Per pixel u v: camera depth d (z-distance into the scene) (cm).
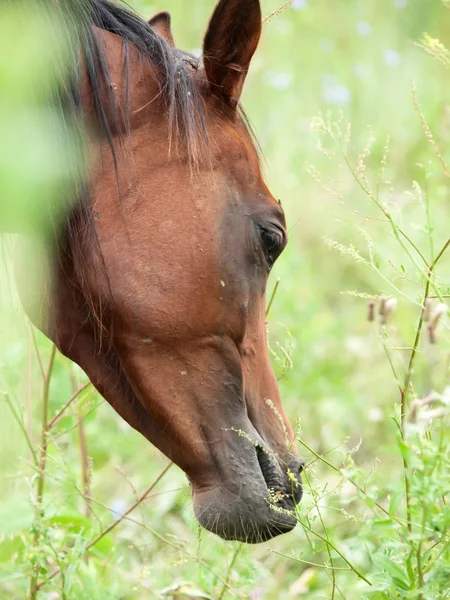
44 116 555
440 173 1238
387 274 1112
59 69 573
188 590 662
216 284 606
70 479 684
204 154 613
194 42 1568
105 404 983
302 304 1155
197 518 614
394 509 493
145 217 601
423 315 597
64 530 753
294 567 820
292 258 1144
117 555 783
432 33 1645
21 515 654
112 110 604
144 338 601
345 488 850
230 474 608
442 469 508
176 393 606
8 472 739
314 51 1631
